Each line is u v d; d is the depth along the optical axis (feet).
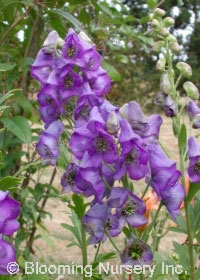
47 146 0.96
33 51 1.80
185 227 1.09
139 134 0.81
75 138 0.80
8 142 1.67
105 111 0.83
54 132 0.96
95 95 0.90
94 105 0.90
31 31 1.70
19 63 1.78
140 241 0.81
